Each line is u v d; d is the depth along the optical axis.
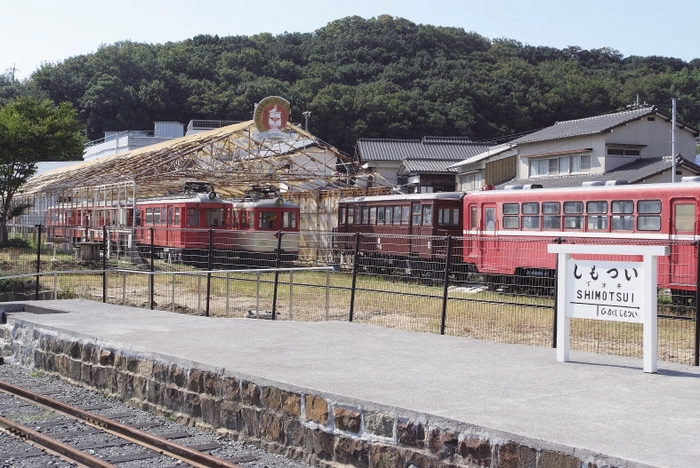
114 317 11.87
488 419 5.51
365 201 27.70
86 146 59.81
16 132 31.89
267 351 8.65
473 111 63.19
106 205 31.95
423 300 16.27
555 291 9.82
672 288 15.45
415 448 5.70
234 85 78.25
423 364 7.91
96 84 73.50
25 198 41.56
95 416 7.77
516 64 70.75
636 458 4.56
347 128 61.44
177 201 29.06
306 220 34.88
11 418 8.02
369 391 6.48
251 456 6.64
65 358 10.03
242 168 30.78
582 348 11.29
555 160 32.53
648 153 30.95
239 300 17.77
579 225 18.58
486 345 9.30
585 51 91.06
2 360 11.57
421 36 87.56
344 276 20.00
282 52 89.81
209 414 7.57
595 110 64.25
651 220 16.98
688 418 5.62
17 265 21.62
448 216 23.92
